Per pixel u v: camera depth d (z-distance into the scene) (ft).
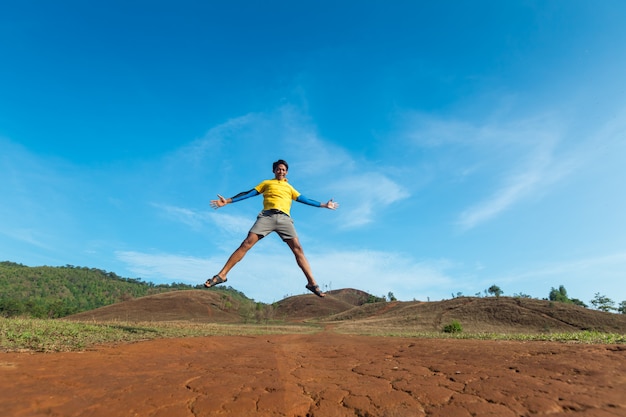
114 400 11.00
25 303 226.38
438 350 20.75
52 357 16.79
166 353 20.27
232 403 10.86
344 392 11.98
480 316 157.38
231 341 28.09
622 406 9.95
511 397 10.97
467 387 12.30
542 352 17.79
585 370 13.58
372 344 25.43
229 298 282.77
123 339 25.82
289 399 11.28
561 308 155.33
